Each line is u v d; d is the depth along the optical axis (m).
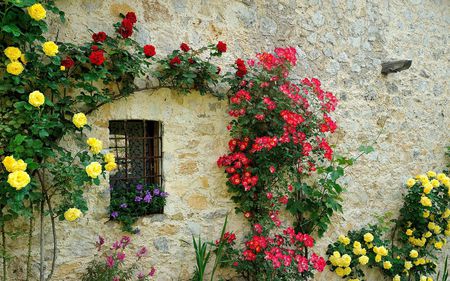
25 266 2.34
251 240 2.81
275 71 2.95
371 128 3.78
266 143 2.75
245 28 3.03
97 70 2.30
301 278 2.92
